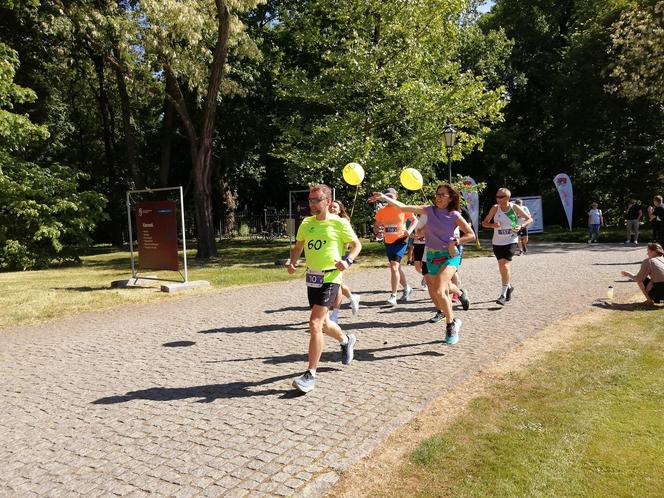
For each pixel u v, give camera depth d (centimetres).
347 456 365
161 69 2103
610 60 2517
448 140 1599
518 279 1093
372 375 527
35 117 2562
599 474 333
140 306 988
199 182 1928
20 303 1023
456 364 548
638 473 333
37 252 1830
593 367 519
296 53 2398
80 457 381
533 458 351
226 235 3388
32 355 673
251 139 2750
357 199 1731
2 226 1769
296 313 853
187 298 1054
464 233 610
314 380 491
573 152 3005
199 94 2211
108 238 3506
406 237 859
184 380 542
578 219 3256
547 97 3134
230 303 974
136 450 388
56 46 2370
